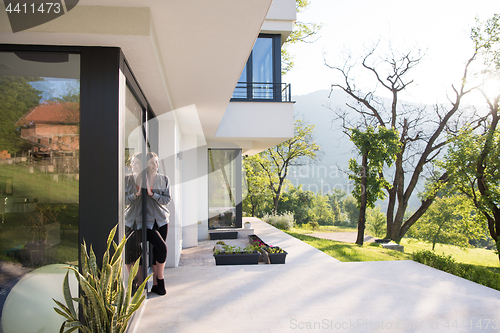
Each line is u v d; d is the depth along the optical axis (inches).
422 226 706.2
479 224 591.2
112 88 74.4
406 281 152.9
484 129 547.8
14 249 70.4
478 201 535.8
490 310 116.5
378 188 568.4
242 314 109.7
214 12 72.7
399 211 660.1
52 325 67.4
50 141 72.7
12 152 71.9
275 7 293.3
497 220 520.4
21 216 71.1
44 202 71.7
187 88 133.5
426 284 148.4
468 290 139.4
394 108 650.2
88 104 73.4
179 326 99.4
